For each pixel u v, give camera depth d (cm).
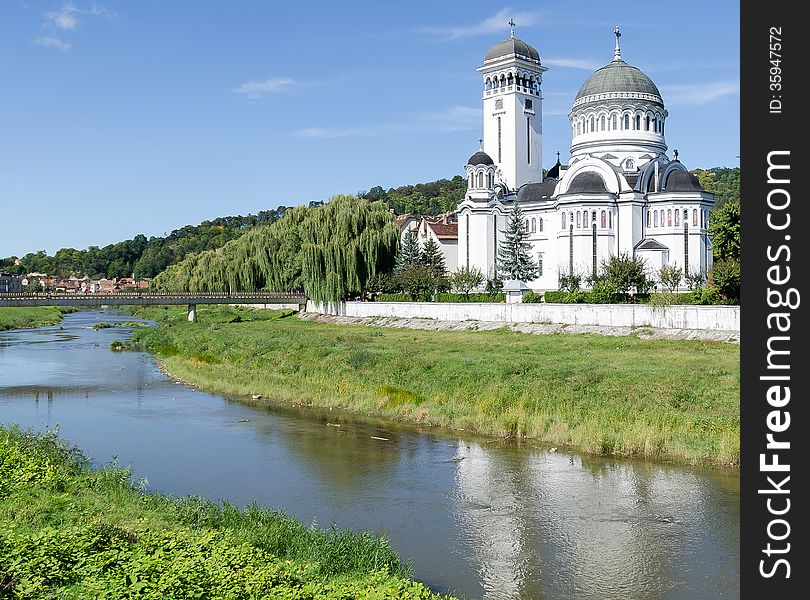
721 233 7800
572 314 7888
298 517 2923
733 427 3675
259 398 5509
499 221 11912
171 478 3459
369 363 5906
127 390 5944
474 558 2525
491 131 12825
